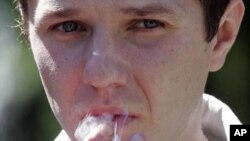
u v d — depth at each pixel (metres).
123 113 4.19
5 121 11.64
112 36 4.16
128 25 4.20
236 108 11.05
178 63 4.35
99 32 4.16
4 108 11.55
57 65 4.36
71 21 4.29
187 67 4.42
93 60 4.14
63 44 4.34
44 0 4.36
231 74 11.02
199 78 4.57
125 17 4.14
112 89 4.16
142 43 4.24
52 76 4.40
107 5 4.11
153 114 4.33
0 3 10.82
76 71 4.29
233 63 11.02
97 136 4.14
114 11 4.12
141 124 4.29
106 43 4.14
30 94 11.38
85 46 4.26
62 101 4.38
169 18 4.25
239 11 4.92
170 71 4.32
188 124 4.74
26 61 11.19
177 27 4.31
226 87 11.04
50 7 4.29
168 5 4.23
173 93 4.38
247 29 10.98
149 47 4.25
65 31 4.32
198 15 4.48
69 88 4.33
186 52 4.38
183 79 4.41
